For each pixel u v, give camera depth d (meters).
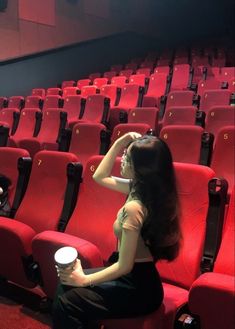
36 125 3.46
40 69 6.65
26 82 6.45
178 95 3.51
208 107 3.28
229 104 3.22
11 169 1.86
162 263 1.27
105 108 3.62
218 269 1.12
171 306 1.08
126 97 4.25
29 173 1.77
